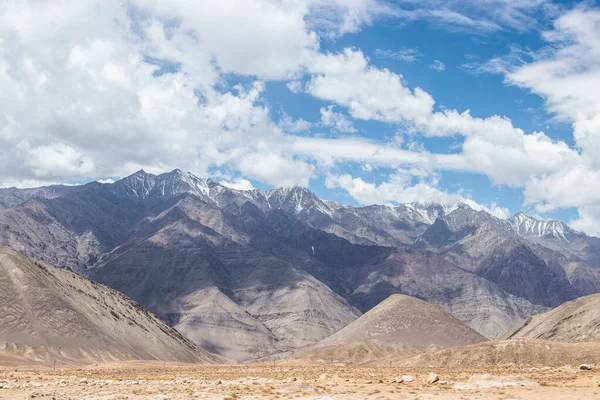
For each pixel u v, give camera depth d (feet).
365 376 344.08
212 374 441.68
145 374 450.30
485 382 237.45
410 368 506.48
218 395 217.77
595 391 193.67
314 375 389.60
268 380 323.98
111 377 396.57
